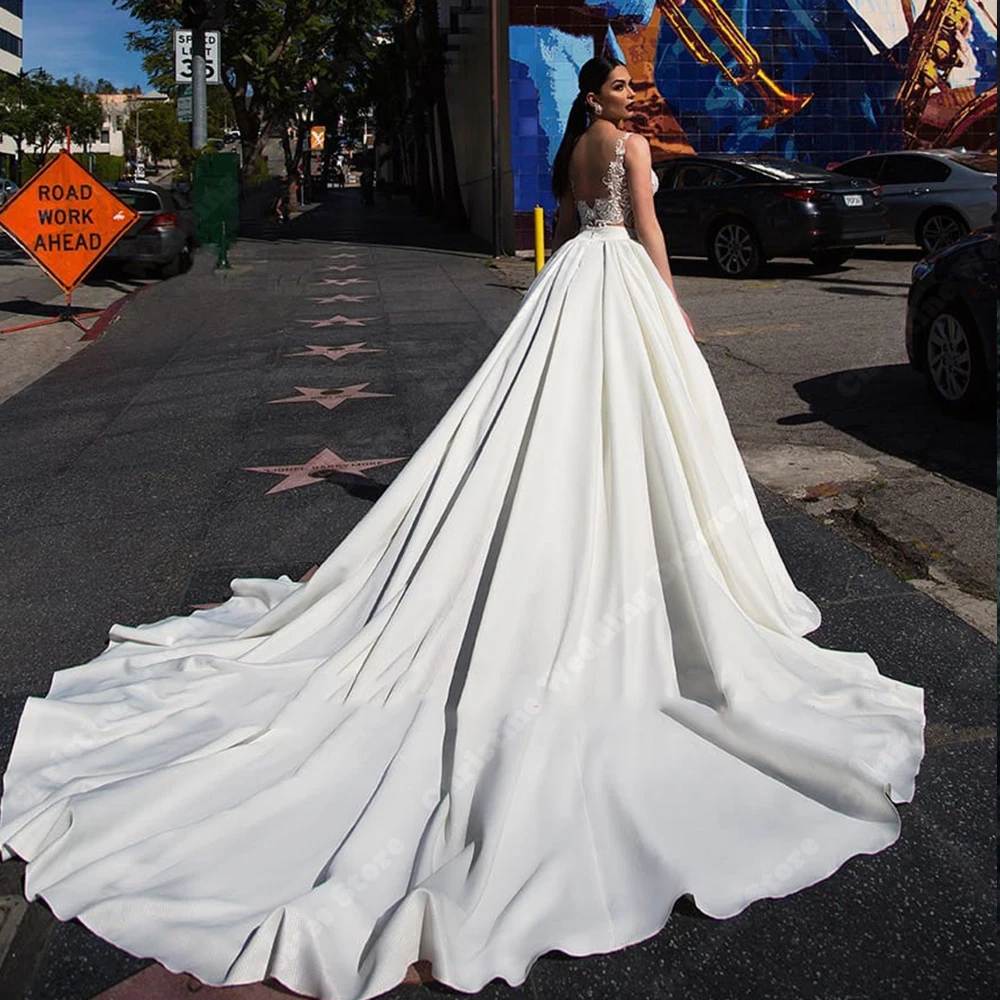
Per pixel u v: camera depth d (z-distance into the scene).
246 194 43.50
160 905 2.36
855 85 19.42
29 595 4.56
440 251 21.02
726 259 14.43
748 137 19.33
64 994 2.22
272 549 4.96
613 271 3.29
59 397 8.81
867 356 8.58
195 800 2.74
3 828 2.72
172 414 7.94
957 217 14.11
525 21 18.30
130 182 17.09
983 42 19.52
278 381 8.96
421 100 30.20
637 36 18.67
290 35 28.19
